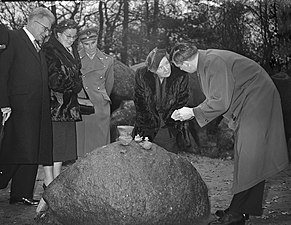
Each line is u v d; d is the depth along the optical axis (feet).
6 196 22.02
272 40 46.19
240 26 47.80
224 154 34.60
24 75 18.03
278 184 25.89
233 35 47.70
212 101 15.69
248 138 15.84
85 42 20.47
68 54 18.42
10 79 18.10
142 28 54.95
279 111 16.30
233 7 48.01
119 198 13.66
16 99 18.06
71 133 19.04
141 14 56.08
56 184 14.65
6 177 19.97
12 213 18.86
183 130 19.26
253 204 16.10
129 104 32.78
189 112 15.99
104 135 20.84
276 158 16.03
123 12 57.31
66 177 14.52
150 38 53.42
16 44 18.06
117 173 13.94
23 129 18.07
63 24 18.38
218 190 23.85
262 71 16.31
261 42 47.19
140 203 13.66
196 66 16.14
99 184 13.89
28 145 18.02
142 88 18.54
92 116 20.56
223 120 36.19
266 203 21.22
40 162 18.22
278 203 21.26
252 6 47.67
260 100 15.93
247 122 15.90
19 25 54.08
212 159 34.04
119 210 13.61
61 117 18.52
